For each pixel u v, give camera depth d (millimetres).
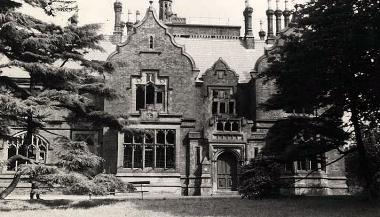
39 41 18297
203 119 33625
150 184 30531
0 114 18109
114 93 21172
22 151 19156
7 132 19406
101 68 20844
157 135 32281
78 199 23062
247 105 34594
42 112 18672
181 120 31922
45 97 18125
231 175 31984
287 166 31094
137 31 33344
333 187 31906
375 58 17656
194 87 33250
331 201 20578
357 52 17922
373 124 20359
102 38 20516
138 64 32906
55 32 19641
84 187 17656
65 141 19062
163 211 17734
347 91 19219
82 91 21000
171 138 32344
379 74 17500
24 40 18109
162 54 33281
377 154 27406
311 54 18359
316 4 18875
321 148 20188
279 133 20641
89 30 20031
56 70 18484
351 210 17438
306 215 16578
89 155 18938
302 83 19250
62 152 18703
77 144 18875
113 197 26172
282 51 19984
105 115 20719
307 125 20219
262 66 33562
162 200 21828
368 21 17375
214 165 31562
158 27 33625
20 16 18359
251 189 23031
